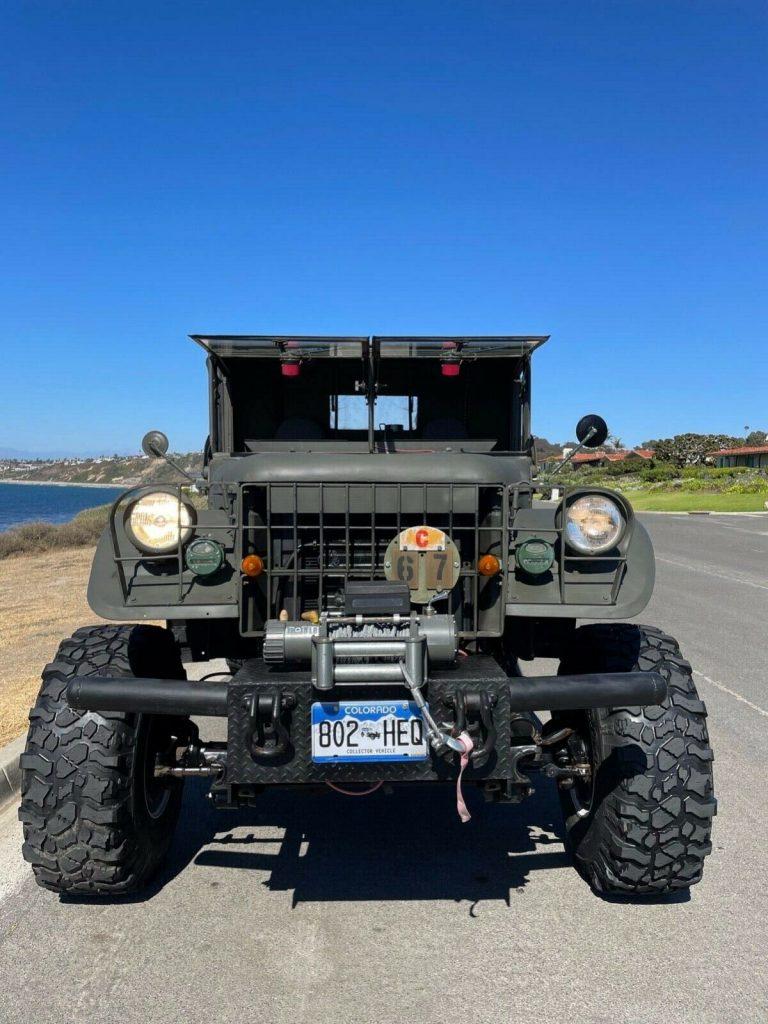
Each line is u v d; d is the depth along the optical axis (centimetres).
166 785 363
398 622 278
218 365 479
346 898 347
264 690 277
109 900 345
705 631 942
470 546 342
